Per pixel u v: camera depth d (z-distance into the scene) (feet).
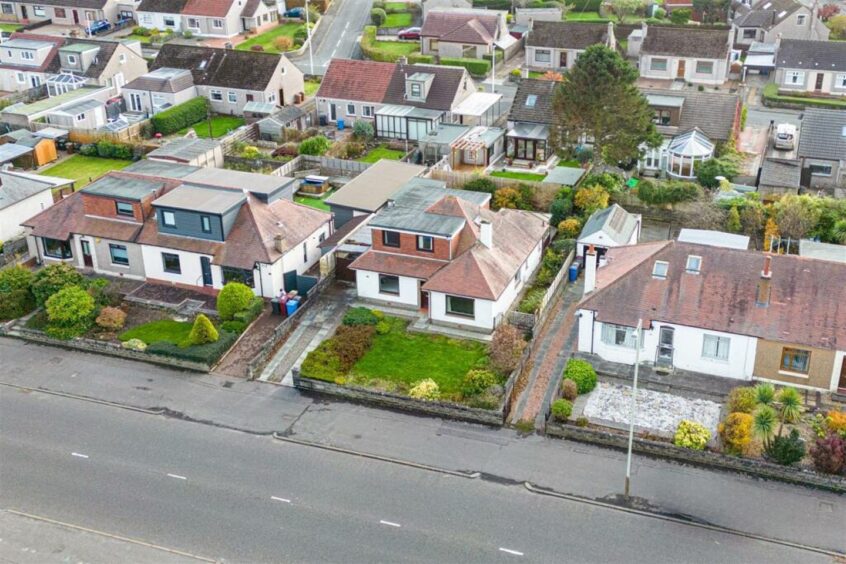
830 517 142.10
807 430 160.86
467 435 164.45
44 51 363.35
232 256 206.39
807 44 354.54
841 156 258.37
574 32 382.83
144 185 222.89
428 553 135.95
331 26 453.99
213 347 189.06
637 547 136.56
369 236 219.41
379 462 157.58
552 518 143.23
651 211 244.22
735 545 136.77
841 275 173.06
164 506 147.64
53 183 254.68
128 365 189.37
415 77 313.53
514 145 293.23
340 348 185.98
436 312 197.47
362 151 304.09
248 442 163.84
